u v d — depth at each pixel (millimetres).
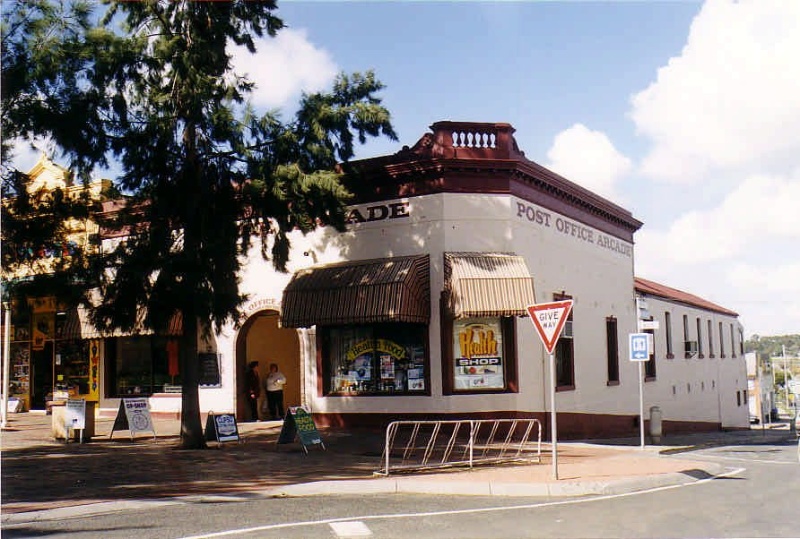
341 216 17906
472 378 19766
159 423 23016
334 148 17953
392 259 20281
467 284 19109
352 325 20938
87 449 17219
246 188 16719
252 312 22672
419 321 19406
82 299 16859
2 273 17078
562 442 21047
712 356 40406
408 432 19812
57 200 17016
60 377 26109
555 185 22953
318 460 15422
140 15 17000
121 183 17203
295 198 17094
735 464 16469
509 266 19562
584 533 8656
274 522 9375
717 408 40562
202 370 22438
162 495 11516
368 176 20812
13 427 21953
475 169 20312
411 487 12305
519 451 15742
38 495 11508
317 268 21156
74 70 16078
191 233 17453
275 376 23344
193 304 16469
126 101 16578
